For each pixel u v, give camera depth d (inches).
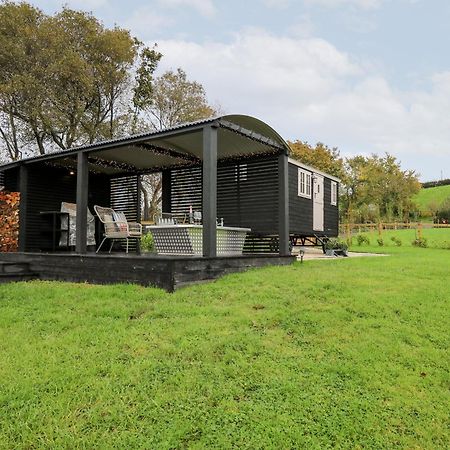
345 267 250.1
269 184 323.0
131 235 326.0
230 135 275.3
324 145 1261.1
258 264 251.6
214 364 114.4
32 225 367.6
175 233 285.3
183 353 120.7
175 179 381.4
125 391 100.9
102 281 229.3
